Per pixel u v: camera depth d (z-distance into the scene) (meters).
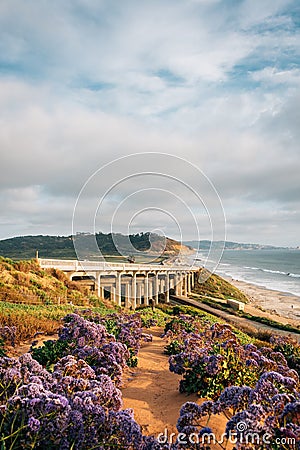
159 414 5.62
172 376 7.61
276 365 6.13
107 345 6.93
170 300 33.44
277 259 176.25
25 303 18.30
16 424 3.63
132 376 7.55
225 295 45.97
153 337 12.40
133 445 3.69
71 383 4.50
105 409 4.28
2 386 4.32
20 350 9.01
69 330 7.61
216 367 5.82
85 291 24.89
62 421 3.55
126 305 24.95
